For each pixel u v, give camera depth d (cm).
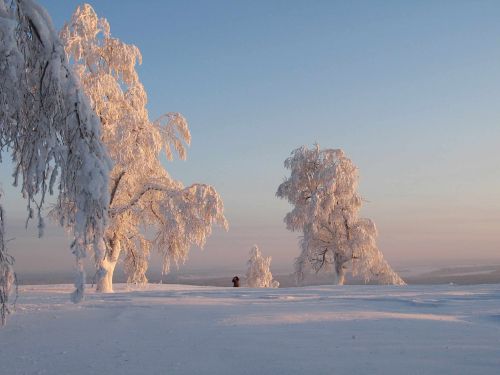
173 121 2875
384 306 1378
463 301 1497
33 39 768
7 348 774
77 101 761
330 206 3875
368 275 3903
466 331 886
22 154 766
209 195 2730
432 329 909
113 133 2611
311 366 629
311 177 4075
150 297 1748
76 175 748
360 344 763
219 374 601
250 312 1188
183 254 2814
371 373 593
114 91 2670
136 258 2959
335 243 3959
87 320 1066
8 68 724
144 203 2862
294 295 1838
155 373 607
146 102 2798
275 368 623
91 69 2697
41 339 848
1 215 784
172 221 2695
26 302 1505
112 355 710
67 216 775
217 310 1234
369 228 3922
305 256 4003
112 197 2748
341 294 1908
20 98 749
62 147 754
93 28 2688
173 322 1024
